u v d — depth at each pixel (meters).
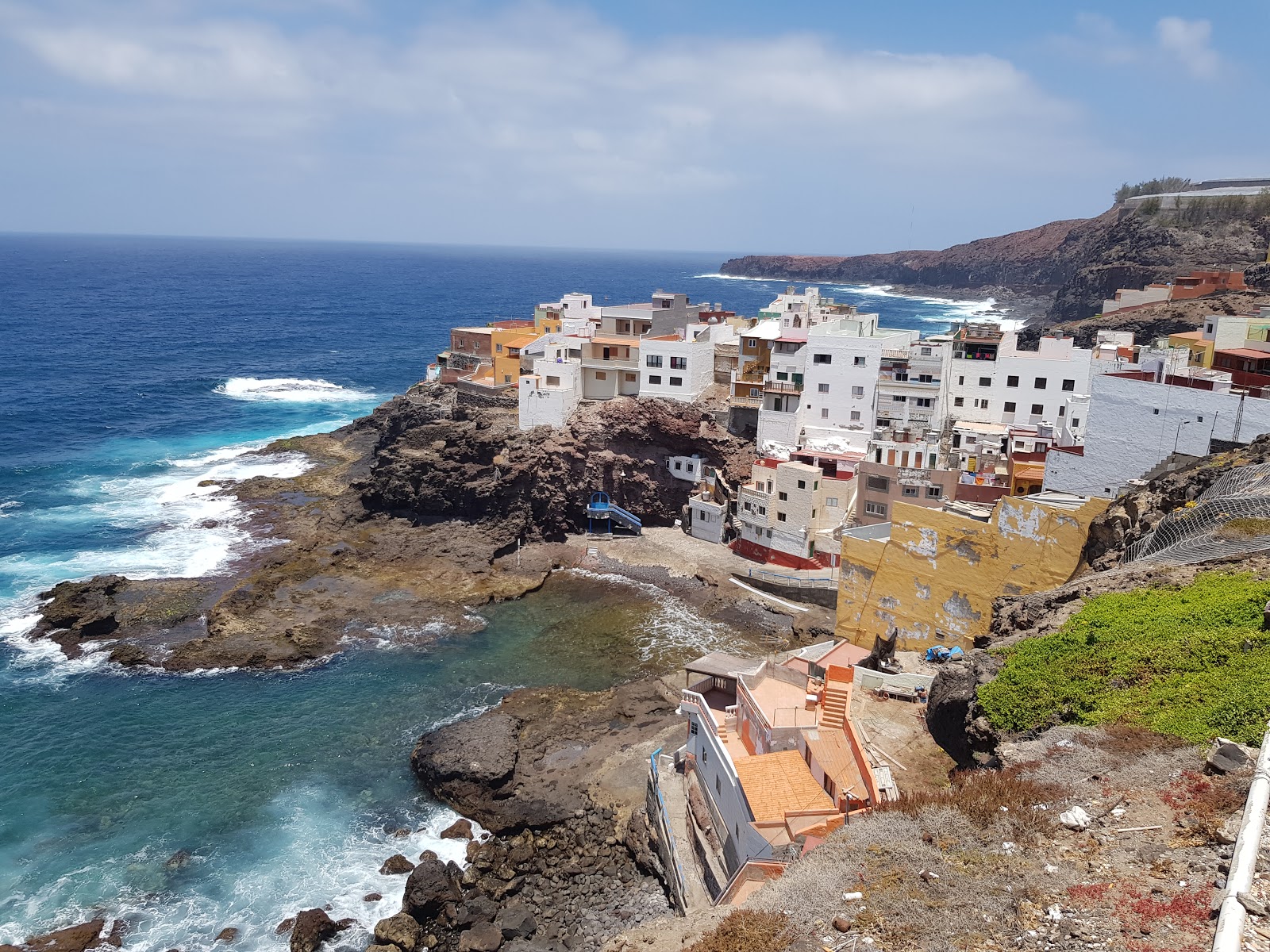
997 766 28.88
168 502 95.19
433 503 88.56
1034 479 64.50
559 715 56.06
